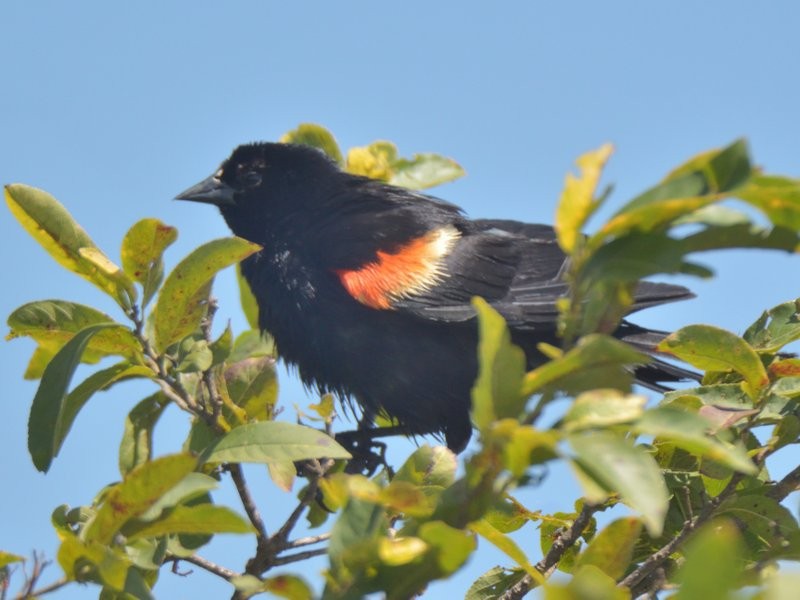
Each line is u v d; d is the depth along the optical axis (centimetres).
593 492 468
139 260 896
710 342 822
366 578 548
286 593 551
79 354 819
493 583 955
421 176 1367
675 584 825
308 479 1109
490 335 515
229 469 920
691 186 507
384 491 539
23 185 892
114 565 605
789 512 857
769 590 379
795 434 859
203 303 898
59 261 913
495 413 515
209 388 945
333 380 1473
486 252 1498
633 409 489
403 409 1462
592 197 530
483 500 540
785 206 495
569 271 545
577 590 465
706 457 852
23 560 636
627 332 1456
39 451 803
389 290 1436
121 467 962
